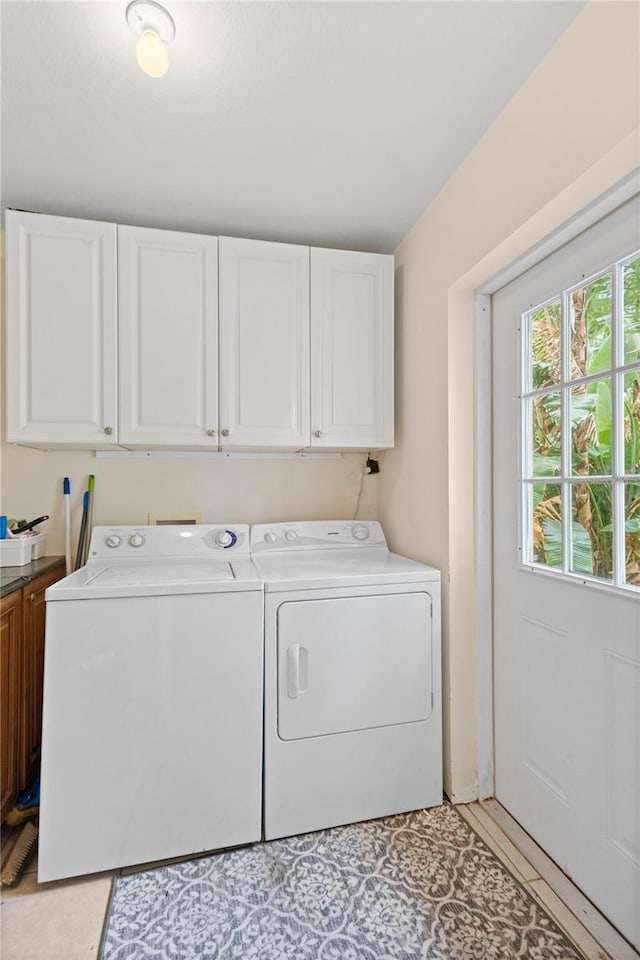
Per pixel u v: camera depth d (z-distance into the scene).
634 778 1.15
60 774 1.37
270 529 2.10
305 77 1.26
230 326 1.91
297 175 1.67
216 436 1.89
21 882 1.36
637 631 1.14
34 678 1.77
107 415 1.79
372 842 1.51
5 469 2.08
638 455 1.16
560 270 1.38
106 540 1.89
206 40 1.15
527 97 1.27
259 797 1.51
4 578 1.62
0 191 1.74
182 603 1.47
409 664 1.67
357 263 2.06
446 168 1.64
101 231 1.79
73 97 1.31
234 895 1.32
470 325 1.73
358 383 2.06
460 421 1.72
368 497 2.44
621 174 1.08
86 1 1.05
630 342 1.17
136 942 1.19
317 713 1.57
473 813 1.64
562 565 1.39
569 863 1.35
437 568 1.79
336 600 1.60
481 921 1.23
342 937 1.20
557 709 1.41
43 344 1.74
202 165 1.61
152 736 1.43
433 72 1.25
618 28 0.98
